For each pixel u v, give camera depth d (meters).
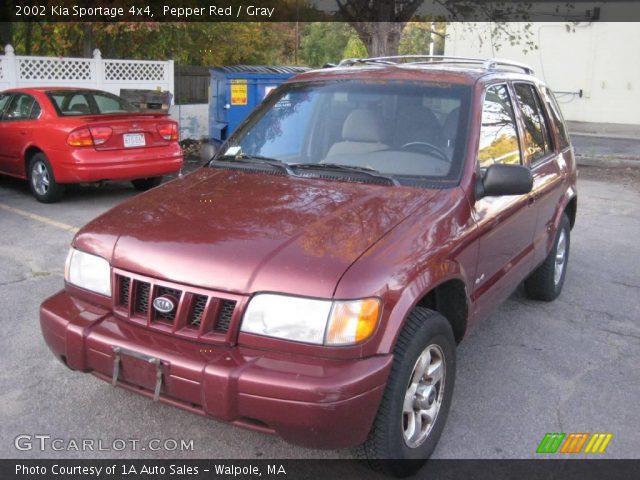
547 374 4.38
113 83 14.30
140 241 3.15
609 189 11.55
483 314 3.97
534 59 24.47
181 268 2.97
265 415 2.73
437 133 3.91
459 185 3.63
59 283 5.75
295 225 3.15
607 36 22.95
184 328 2.96
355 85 4.33
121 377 3.05
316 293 2.76
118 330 3.08
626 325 5.26
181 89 22.55
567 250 5.96
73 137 8.33
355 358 2.77
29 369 4.20
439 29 23.98
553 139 5.48
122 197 9.49
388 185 3.67
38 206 8.73
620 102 23.16
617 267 6.85
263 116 4.53
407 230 3.16
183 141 15.09
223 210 3.37
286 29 31.00
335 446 2.79
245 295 2.84
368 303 2.78
